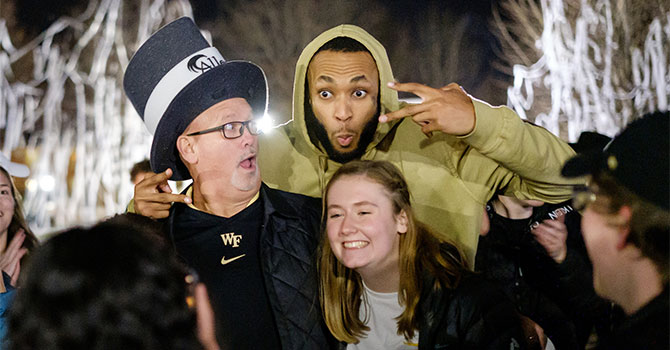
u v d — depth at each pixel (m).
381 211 2.26
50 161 11.45
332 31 2.75
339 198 2.28
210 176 2.50
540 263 3.00
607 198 1.59
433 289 2.23
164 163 2.63
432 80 19.95
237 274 2.45
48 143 11.66
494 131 2.44
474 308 2.17
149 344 1.22
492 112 2.45
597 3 8.71
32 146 12.70
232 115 2.49
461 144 2.71
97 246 1.26
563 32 9.02
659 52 8.02
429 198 2.74
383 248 2.25
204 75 2.44
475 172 2.71
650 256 1.53
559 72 8.97
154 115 2.55
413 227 2.28
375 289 2.33
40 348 1.21
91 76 12.05
